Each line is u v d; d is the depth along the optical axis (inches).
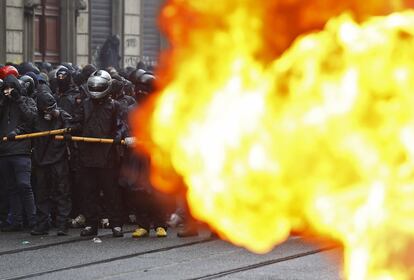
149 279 550.3
